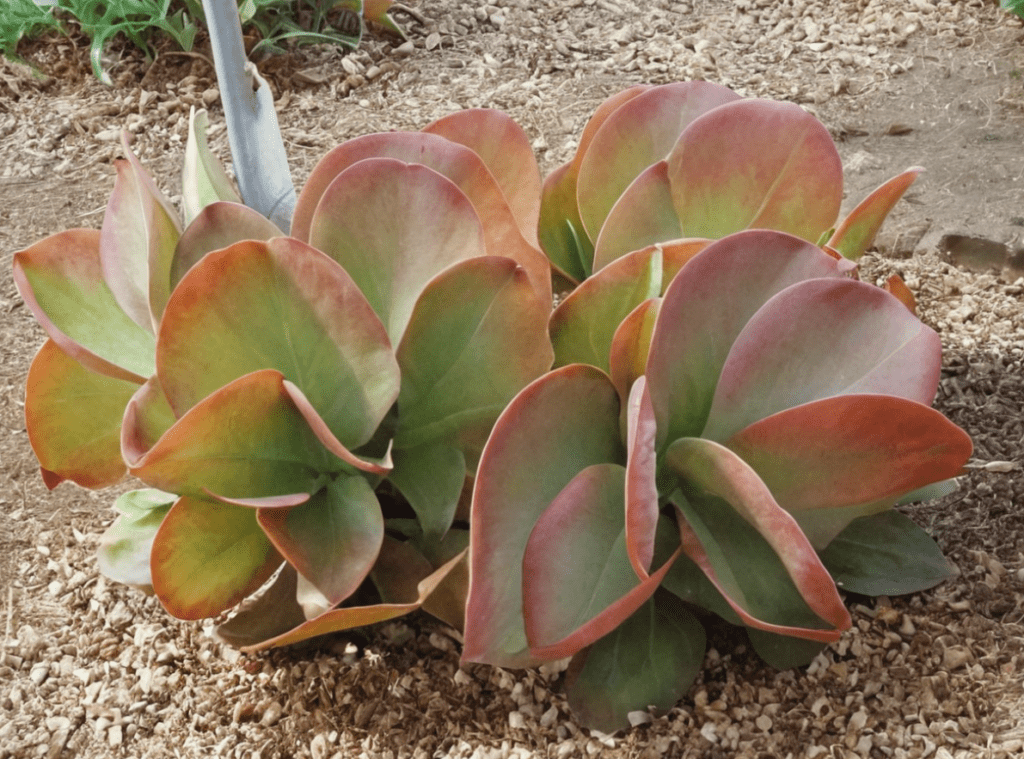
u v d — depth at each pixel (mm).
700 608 1313
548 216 1381
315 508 1230
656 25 2115
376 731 1270
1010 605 1304
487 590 1177
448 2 2195
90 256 1297
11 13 1971
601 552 1193
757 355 1209
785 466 1204
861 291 1207
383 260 1241
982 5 2094
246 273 1191
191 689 1302
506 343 1222
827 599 1170
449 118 1314
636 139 1333
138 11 1914
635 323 1199
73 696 1306
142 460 1166
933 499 1356
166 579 1214
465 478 1271
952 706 1254
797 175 1307
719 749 1242
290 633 1197
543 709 1273
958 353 1493
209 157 1340
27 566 1395
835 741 1243
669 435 1229
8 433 1508
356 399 1218
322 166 1273
